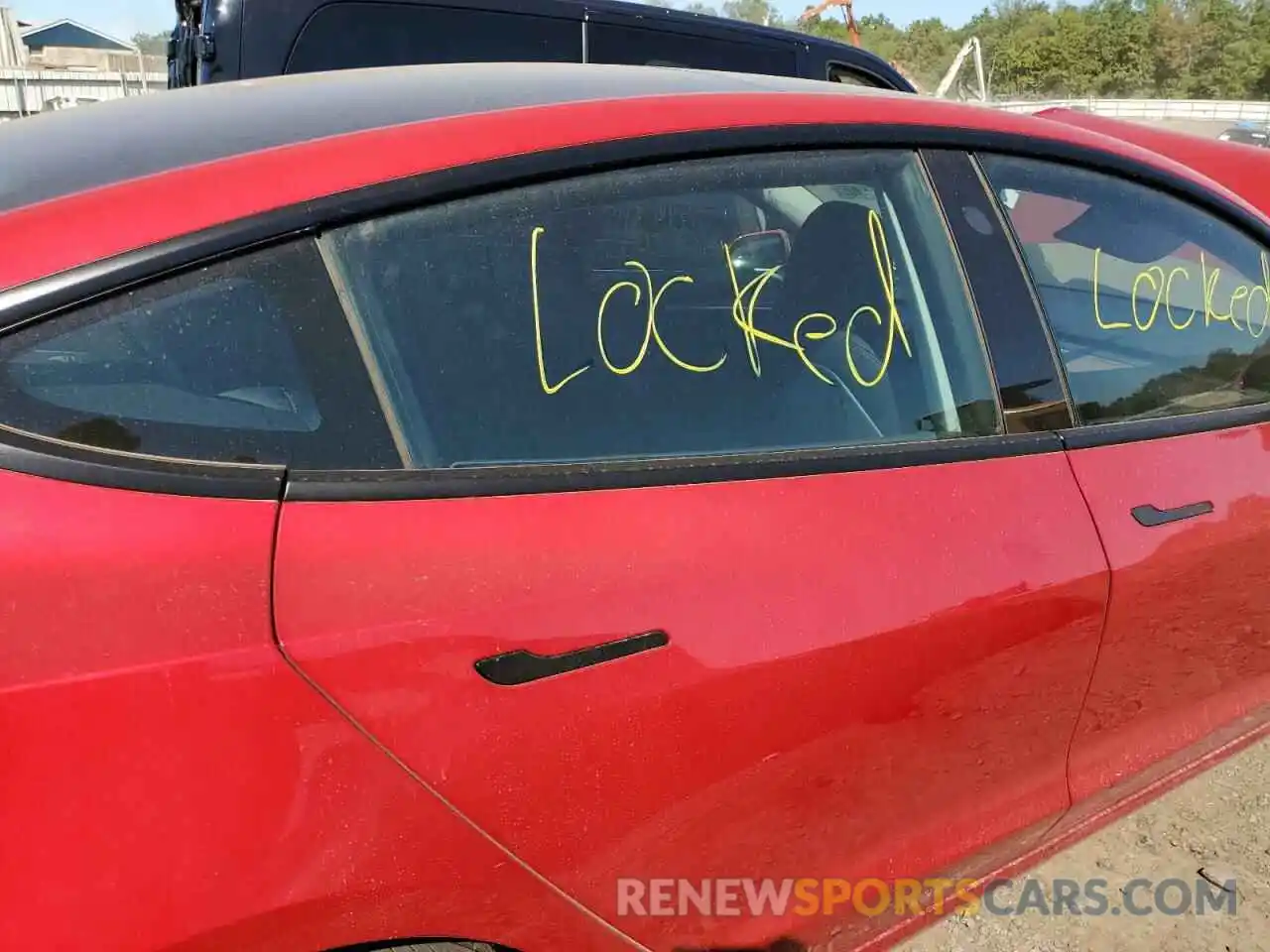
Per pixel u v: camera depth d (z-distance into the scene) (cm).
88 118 160
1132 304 203
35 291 112
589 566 131
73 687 104
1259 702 233
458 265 135
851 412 162
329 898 117
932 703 162
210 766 110
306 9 473
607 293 146
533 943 135
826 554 149
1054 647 176
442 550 123
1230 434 207
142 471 113
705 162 156
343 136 137
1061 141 196
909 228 173
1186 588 196
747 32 586
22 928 103
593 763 131
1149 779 213
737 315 157
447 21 502
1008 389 178
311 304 124
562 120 147
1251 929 218
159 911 108
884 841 168
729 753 142
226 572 112
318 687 115
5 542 104
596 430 141
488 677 123
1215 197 222
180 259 118
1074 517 177
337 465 122
